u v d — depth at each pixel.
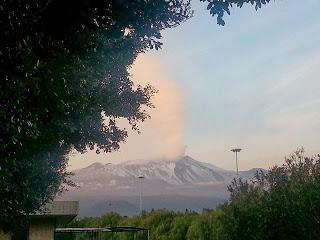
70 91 6.28
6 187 7.25
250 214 13.52
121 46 5.93
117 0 4.79
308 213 11.96
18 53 4.62
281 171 13.41
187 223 49.16
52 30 4.67
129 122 9.16
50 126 6.67
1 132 5.00
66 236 49.59
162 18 5.38
